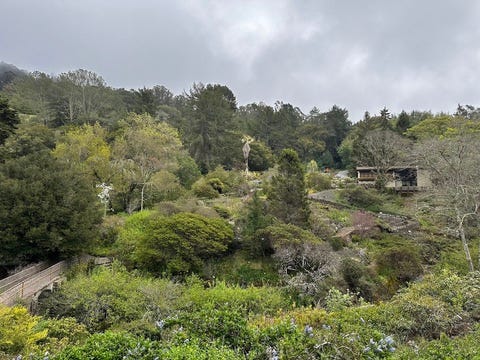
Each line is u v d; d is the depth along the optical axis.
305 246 13.38
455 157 19.70
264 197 21.36
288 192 16.83
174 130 32.50
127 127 30.05
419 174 29.91
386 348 4.02
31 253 13.26
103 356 3.71
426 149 22.30
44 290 11.50
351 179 35.31
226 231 15.16
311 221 17.19
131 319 9.12
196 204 19.84
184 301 9.66
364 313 6.04
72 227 13.75
